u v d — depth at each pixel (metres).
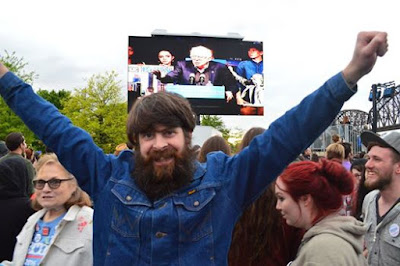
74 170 1.78
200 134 11.90
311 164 2.19
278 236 2.37
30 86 1.90
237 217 1.66
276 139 1.58
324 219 2.11
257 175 1.62
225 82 22.05
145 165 1.61
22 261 2.61
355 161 5.18
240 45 22.23
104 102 37.19
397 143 2.95
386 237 2.90
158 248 1.55
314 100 1.53
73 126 1.85
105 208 1.68
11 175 3.38
